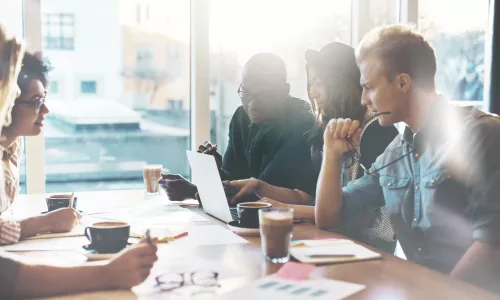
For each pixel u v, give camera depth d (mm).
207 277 1195
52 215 1683
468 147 1558
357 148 1853
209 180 1894
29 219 1636
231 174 2664
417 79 1667
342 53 2127
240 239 1565
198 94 3281
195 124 3311
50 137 3582
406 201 1729
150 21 3535
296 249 1422
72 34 3406
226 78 3330
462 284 1146
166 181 2273
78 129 3648
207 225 1769
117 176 3809
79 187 3682
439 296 1068
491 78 3436
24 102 1935
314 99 2207
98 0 3445
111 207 2129
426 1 3514
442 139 1642
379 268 1267
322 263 1302
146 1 3516
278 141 2463
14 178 2055
